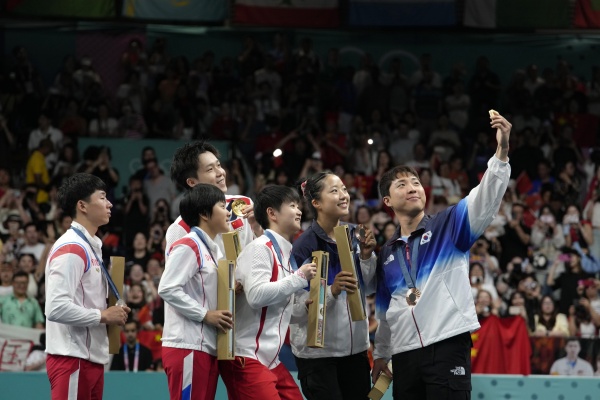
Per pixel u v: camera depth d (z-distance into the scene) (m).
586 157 17.27
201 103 17.33
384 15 17.62
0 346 12.21
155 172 15.80
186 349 6.10
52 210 14.84
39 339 12.36
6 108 16.73
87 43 18.00
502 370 12.24
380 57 18.89
